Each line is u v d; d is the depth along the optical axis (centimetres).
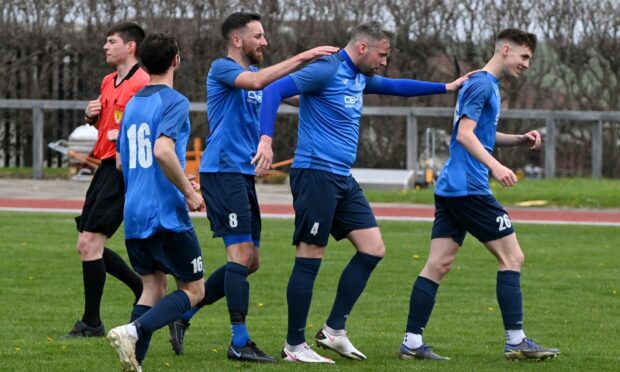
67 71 8569
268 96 2208
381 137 8138
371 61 2286
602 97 8375
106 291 3341
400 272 3772
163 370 2155
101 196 2580
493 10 8375
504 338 2638
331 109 2266
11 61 8544
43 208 5891
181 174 2022
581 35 8381
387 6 8419
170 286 3462
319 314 2998
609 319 2931
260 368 2181
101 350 2381
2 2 8519
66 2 8519
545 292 3388
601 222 5509
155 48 2111
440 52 8412
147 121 2078
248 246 2336
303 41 8456
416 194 6662
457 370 2191
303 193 2266
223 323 2830
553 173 7888
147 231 2080
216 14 8462
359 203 2322
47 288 3347
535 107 8444
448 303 3194
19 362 2233
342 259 4053
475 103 2278
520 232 5044
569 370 2219
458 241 2366
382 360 2308
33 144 8044
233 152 2339
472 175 2300
